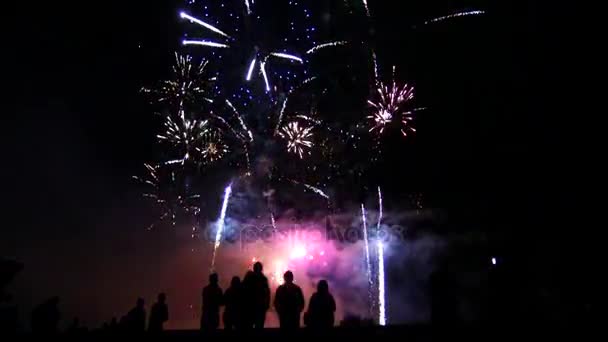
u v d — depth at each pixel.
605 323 13.21
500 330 12.70
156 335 13.96
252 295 15.21
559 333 12.28
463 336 12.64
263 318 15.26
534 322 13.64
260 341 13.33
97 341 13.82
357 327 13.72
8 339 13.73
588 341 11.93
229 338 13.56
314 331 13.45
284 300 14.76
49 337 13.91
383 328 13.58
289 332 13.63
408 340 12.67
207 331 14.59
